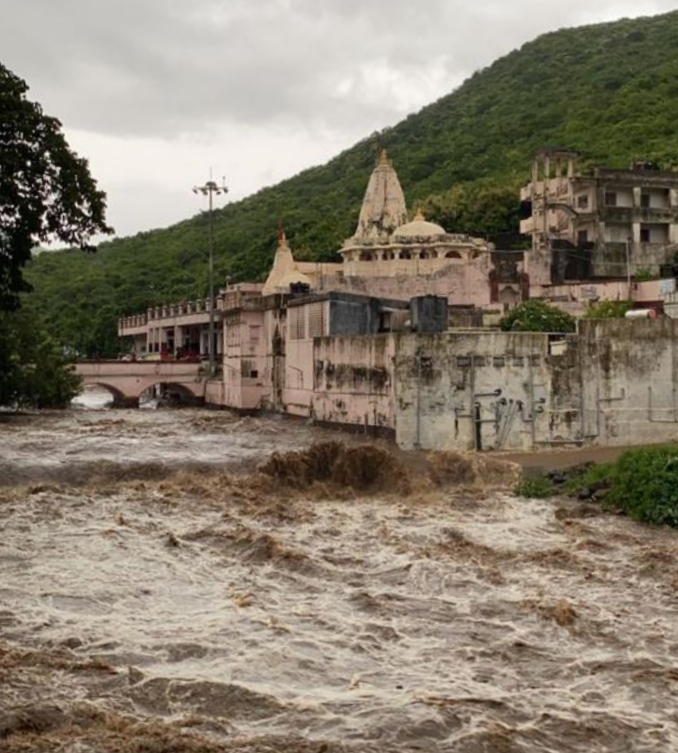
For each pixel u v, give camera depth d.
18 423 56.88
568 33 190.00
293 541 24.84
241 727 13.34
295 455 33.88
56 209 41.41
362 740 12.95
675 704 14.46
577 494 30.80
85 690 14.48
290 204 161.25
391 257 77.25
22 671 15.12
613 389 41.72
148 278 141.88
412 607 19.06
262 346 64.81
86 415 64.12
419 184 127.94
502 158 126.94
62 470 35.97
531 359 41.22
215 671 15.34
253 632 17.28
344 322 53.16
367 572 21.81
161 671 15.30
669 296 51.62
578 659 16.23
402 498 31.58
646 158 95.69
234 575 21.42
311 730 13.25
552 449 41.00
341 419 49.94
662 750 12.95
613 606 19.25
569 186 79.06
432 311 47.84
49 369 66.12
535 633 17.58
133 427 54.88
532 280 71.19
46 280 159.38
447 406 41.09
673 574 21.61
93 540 24.50
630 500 28.27
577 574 21.69
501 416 41.06
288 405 59.44
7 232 40.91
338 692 14.59
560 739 13.20
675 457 28.81
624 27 182.38
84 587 20.14
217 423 57.56
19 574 21.09
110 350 119.81
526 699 14.51
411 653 16.41
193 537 24.98
